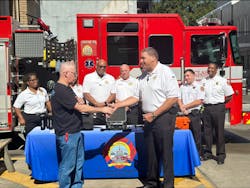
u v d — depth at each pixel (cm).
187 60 884
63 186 499
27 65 901
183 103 705
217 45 888
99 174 603
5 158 665
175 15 876
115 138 598
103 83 714
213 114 705
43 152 593
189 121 633
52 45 926
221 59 872
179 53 883
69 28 1555
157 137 514
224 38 863
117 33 870
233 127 1159
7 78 793
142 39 873
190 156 598
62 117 489
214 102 703
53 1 1558
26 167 700
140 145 600
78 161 511
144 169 604
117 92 712
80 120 502
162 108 497
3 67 791
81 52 866
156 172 541
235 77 891
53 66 927
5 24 831
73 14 1566
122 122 608
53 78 933
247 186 577
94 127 636
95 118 649
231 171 659
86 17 864
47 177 597
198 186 574
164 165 516
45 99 712
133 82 712
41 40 866
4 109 797
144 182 593
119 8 1617
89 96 705
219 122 704
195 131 707
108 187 573
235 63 889
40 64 907
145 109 521
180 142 598
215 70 705
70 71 486
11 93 802
